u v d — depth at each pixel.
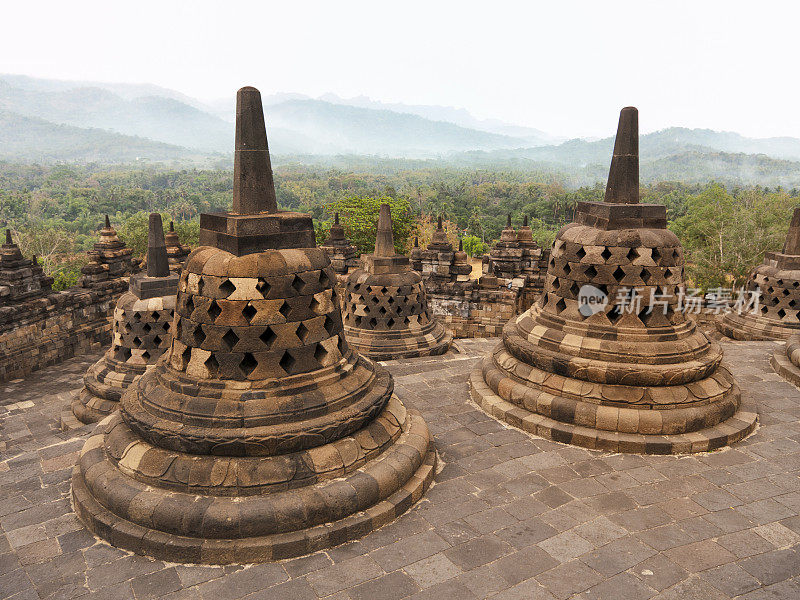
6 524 6.61
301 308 6.87
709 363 8.98
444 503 7.14
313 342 7.02
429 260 23.69
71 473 7.90
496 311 23.02
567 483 7.65
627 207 9.05
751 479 7.76
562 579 5.70
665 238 8.98
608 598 5.42
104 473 6.63
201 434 6.28
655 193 143.88
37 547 6.15
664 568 5.87
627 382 8.86
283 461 6.37
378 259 16.27
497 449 8.70
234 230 6.65
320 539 6.10
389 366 13.23
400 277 16.30
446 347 16.67
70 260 72.31
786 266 16.92
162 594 5.43
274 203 7.34
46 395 16.31
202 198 170.38
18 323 18.27
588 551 6.16
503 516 6.85
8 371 17.89
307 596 5.43
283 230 6.96
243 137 6.94
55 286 54.34
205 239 7.35
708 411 8.79
